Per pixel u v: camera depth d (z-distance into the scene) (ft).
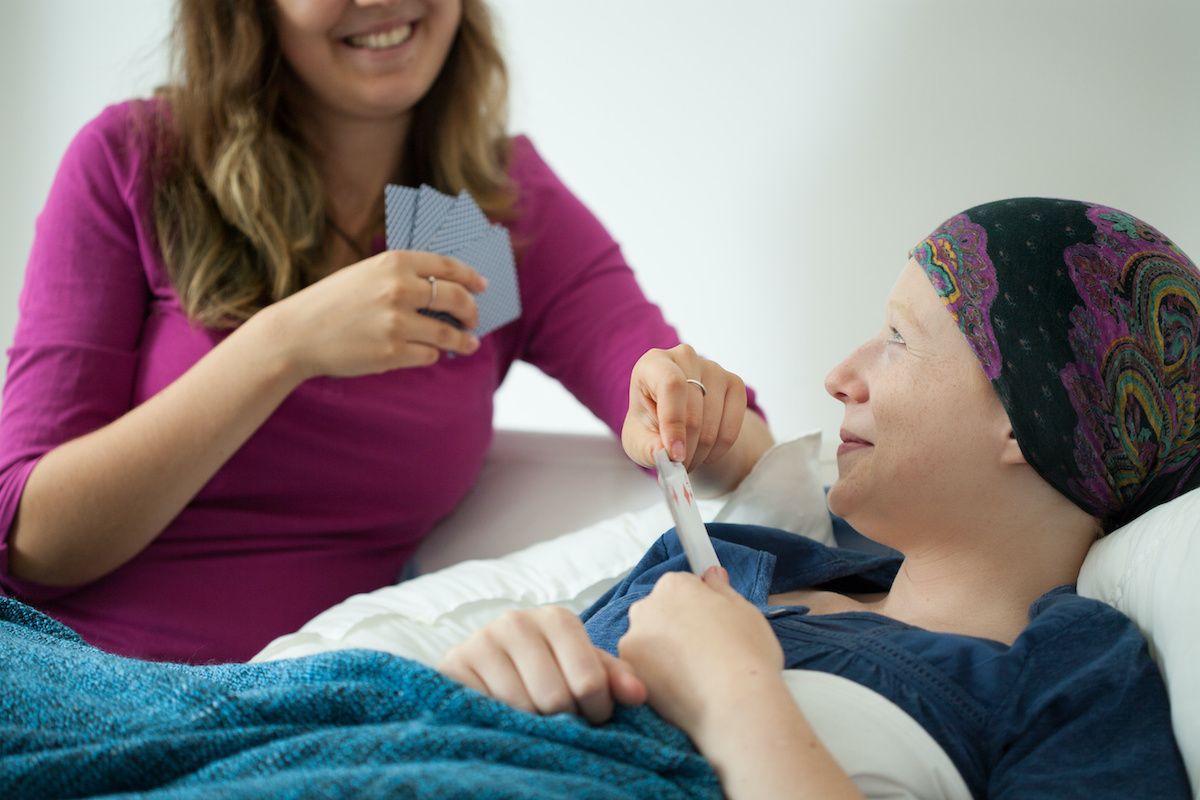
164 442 4.51
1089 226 3.14
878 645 2.96
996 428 3.16
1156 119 5.18
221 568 4.92
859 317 5.89
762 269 6.09
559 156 6.45
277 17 4.89
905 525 3.33
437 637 3.89
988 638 3.22
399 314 4.52
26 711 2.61
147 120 5.16
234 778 2.35
